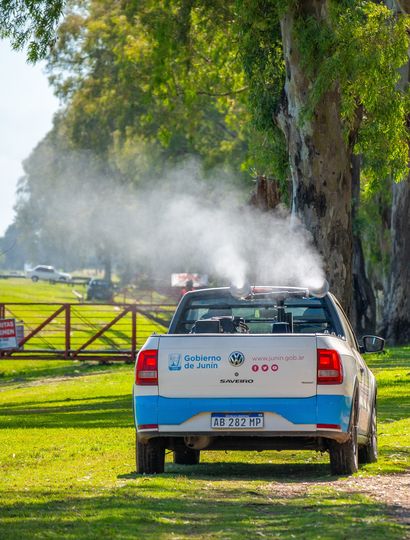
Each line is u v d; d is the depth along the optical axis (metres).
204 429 26.39
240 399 26.38
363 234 121.00
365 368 30.94
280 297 30.53
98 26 142.62
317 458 32.38
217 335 26.58
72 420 50.47
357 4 63.97
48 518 20.23
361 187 128.75
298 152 67.06
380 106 63.03
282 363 26.31
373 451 31.27
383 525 19.28
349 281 67.50
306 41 63.47
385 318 114.44
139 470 28.00
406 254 112.94
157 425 26.53
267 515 20.83
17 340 99.88
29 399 69.31
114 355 100.94
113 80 153.62
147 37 106.06
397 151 64.75
